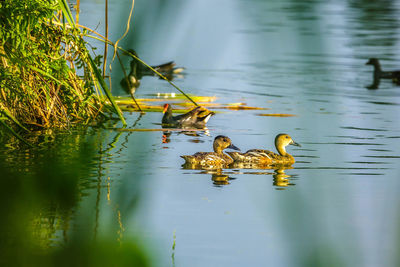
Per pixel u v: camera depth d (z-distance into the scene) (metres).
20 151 14.33
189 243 8.07
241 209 10.05
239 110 22.00
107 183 11.20
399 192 11.27
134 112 21.09
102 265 2.26
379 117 20.70
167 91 26.02
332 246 3.09
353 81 28.88
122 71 6.97
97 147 15.28
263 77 29.53
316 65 32.88
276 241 8.25
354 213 9.12
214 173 13.24
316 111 21.81
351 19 44.56
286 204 3.86
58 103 17.70
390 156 14.93
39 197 4.62
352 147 16.08
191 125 19.16
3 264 3.09
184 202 10.50
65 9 12.24
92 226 3.18
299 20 40.53
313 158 14.85
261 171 13.54
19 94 15.19
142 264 2.22
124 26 3.93
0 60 14.57
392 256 2.94
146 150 15.32
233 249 7.85
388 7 11.06
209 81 28.53
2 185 3.65
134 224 3.24
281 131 18.39
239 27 40.25
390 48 37.12
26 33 13.74
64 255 2.48
